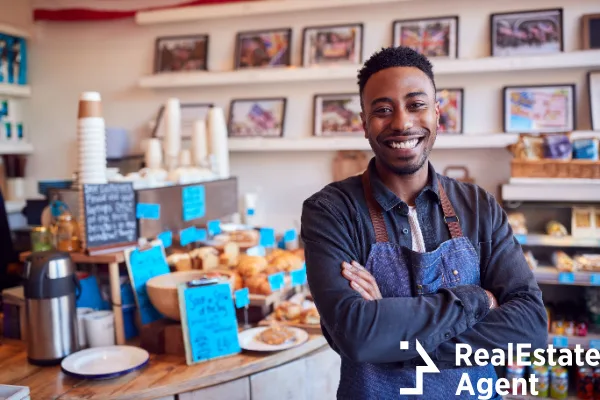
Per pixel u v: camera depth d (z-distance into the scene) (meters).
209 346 2.21
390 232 1.45
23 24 4.36
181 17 3.91
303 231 1.50
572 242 3.12
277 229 3.92
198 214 2.99
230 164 4.02
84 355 2.19
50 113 4.40
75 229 2.49
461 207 1.51
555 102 3.35
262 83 3.89
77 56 4.30
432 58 3.49
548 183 3.07
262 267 2.64
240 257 2.70
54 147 4.41
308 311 2.51
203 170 3.24
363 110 1.47
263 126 3.84
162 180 2.87
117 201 2.44
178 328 2.26
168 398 2.01
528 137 3.16
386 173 1.48
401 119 1.36
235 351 2.25
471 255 1.46
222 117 3.50
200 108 3.99
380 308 1.31
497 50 3.39
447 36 3.50
